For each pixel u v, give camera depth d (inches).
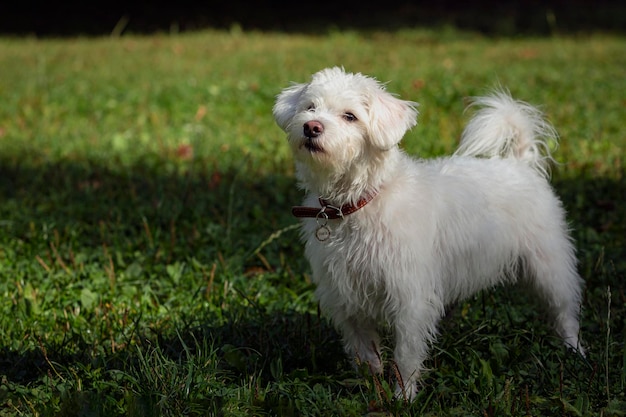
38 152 407.2
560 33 1002.1
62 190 341.4
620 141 401.7
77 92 568.1
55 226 296.8
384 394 175.5
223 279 251.8
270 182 347.6
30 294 241.3
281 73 648.4
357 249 186.9
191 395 174.9
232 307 227.3
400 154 196.4
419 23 1098.1
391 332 206.8
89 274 257.4
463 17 1137.4
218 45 892.0
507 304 229.1
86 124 474.9
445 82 571.8
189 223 302.2
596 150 383.9
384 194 186.4
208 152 402.3
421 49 837.8
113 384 180.5
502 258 208.4
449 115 462.0
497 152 227.9
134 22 1151.6
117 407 171.0
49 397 179.3
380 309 193.8
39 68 677.3
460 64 693.9
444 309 213.0
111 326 218.8
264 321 217.9
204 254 272.2
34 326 221.0
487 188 205.2
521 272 219.6
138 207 314.0
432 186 193.6
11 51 845.8
